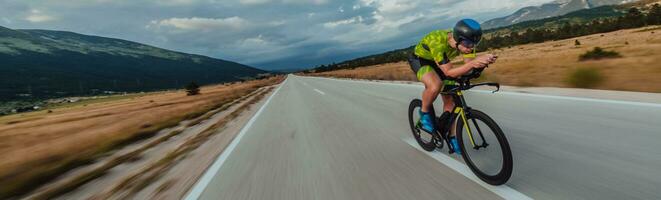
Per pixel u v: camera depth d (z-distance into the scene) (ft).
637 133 13.19
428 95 12.15
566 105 20.53
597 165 10.57
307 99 49.65
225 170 15.56
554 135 14.47
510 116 19.60
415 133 15.14
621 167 10.16
